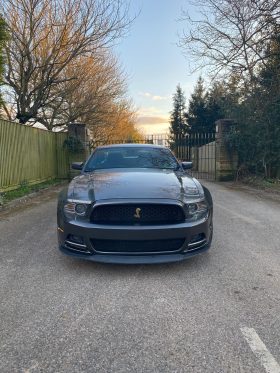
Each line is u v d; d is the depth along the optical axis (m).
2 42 10.59
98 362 2.46
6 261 4.59
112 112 21.92
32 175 12.55
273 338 2.74
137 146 6.35
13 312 3.19
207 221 4.27
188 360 2.47
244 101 13.73
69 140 15.72
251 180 14.07
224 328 2.88
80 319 3.05
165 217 4.04
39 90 14.05
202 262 4.50
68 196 4.34
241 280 3.90
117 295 3.52
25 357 2.52
